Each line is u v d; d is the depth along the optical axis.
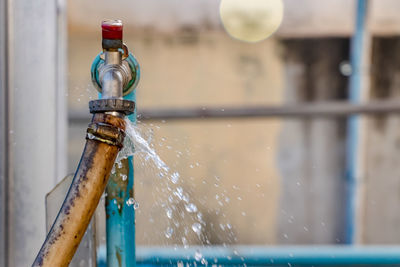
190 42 3.80
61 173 0.80
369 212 3.89
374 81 3.82
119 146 0.43
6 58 0.68
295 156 3.90
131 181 0.52
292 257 1.12
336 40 3.80
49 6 0.71
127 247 0.52
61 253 0.39
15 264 0.69
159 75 3.81
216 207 3.76
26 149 0.70
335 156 3.90
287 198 3.89
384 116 3.84
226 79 3.83
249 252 1.11
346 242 3.86
